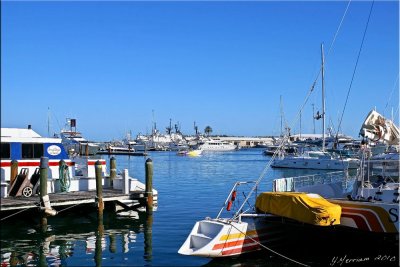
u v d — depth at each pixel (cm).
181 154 11044
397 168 1389
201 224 1346
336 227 1315
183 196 2847
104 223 1906
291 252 1446
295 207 1293
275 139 13538
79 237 1666
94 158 2428
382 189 1308
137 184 2309
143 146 13512
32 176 2075
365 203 1248
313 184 1608
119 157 9875
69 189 2178
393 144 1410
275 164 5816
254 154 12606
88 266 1323
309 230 1446
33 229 1777
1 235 1683
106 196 2019
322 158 5534
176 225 1875
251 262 1337
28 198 1933
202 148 14575
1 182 2002
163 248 1507
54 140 2242
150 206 2094
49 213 1766
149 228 1819
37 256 1425
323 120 5603
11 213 1834
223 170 5625
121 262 1355
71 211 2038
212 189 3297
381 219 1221
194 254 1253
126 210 2150
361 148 1412
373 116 1377
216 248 1280
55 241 1605
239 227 1334
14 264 1345
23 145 2147
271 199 1359
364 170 1412
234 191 1442
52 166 2209
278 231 1434
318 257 1395
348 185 1677
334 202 1307
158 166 6525
